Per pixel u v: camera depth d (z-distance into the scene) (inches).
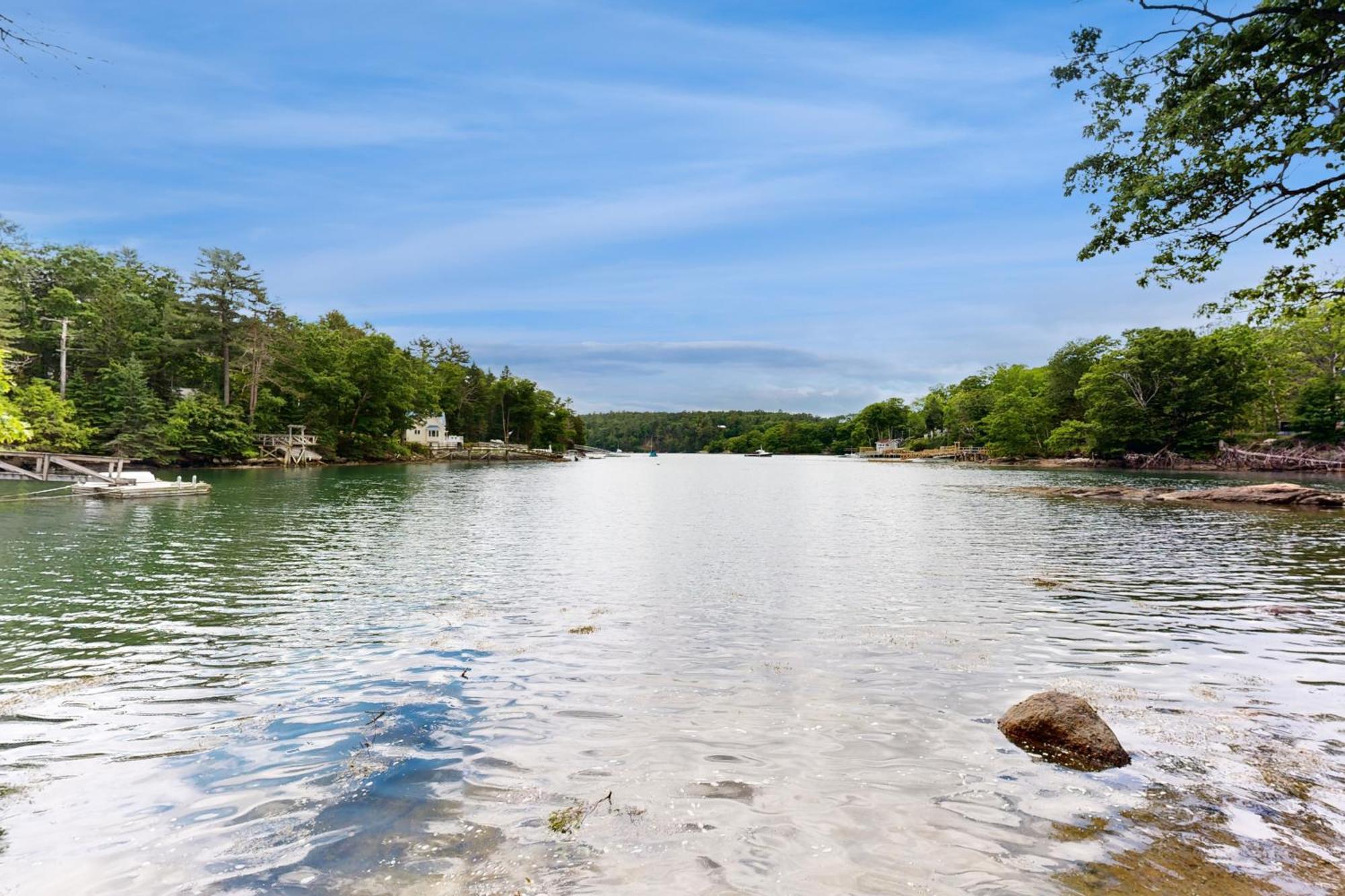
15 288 2253.9
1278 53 365.1
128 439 2015.3
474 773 213.2
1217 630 392.8
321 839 175.6
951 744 233.9
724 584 538.6
